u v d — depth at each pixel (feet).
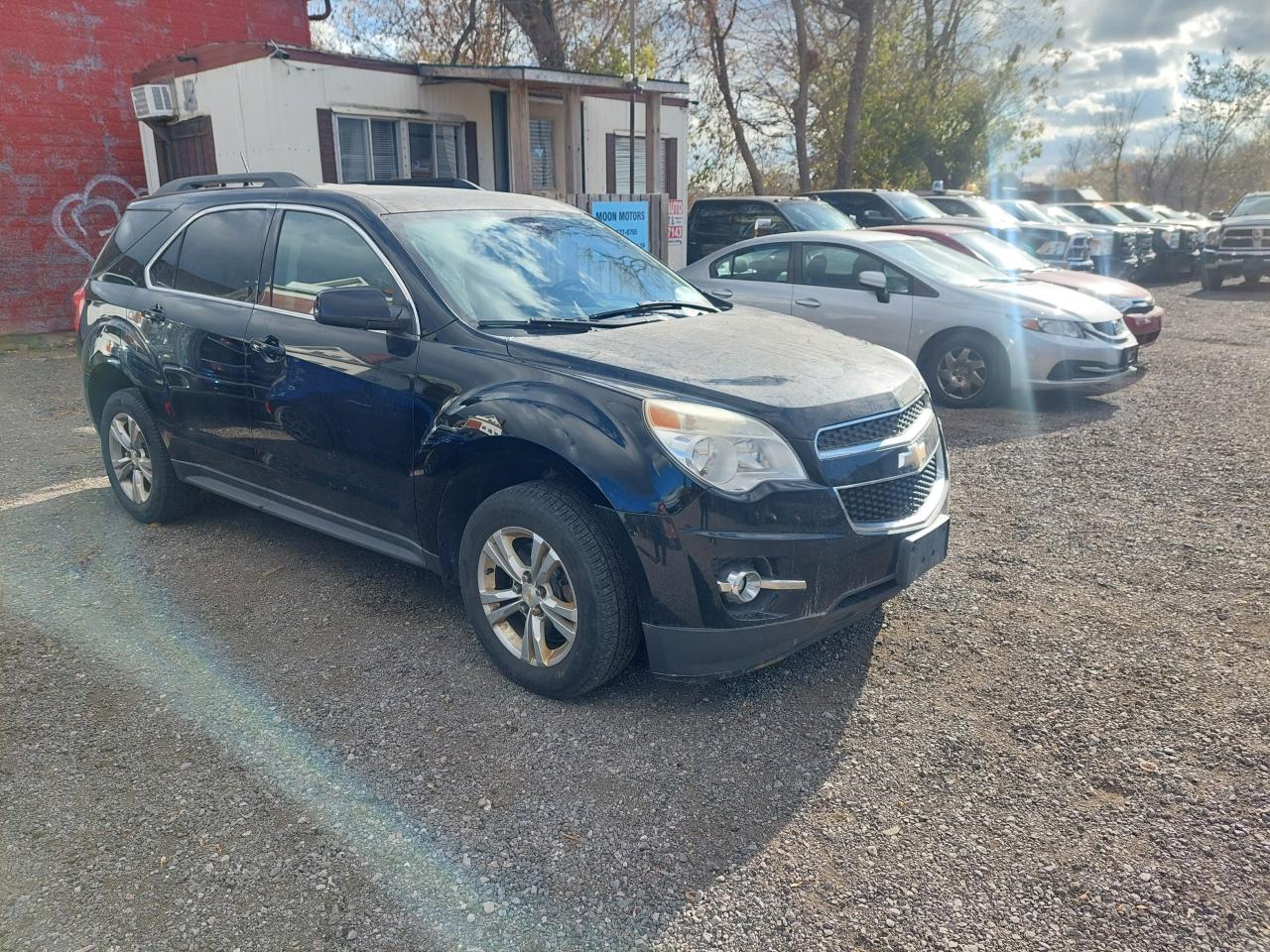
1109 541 16.38
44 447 22.80
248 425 14.35
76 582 14.74
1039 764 10.03
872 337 28.22
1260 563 15.17
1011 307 26.13
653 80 43.16
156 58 44.32
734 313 14.40
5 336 41.45
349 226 13.34
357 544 13.46
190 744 10.40
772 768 10.02
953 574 15.05
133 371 16.20
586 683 10.80
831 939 7.71
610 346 11.63
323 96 36.76
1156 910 7.95
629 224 42.83
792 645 10.48
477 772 9.95
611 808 9.36
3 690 11.46
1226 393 28.63
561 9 62.23
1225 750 10.18
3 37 39.78
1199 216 94.94
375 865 8.55
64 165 42.19
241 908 8.02
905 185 86.07
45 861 8.57
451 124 41.60
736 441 10.09
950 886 8.28
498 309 12.49
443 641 12.83
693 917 7.95
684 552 9.95
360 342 12.64
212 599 14.12
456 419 11.35
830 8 74.13
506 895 8.20
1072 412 26.66
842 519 10.35
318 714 11.01
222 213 15.42
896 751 10.31
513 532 11.19
